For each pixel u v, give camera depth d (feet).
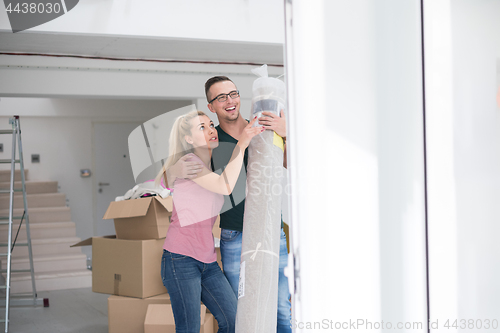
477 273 3.97
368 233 3.89
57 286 15.55
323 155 3.85
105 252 9.48
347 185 3.87
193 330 6.03
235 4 10.53
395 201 3.92
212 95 6.57
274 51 12.35
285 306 6.16
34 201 19.19
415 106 3.94
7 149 20.16
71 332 10.69
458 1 3.95
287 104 3.87
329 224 3.86
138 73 13.06
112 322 8.93
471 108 3.96
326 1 3.85
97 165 21.83
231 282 6.48
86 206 21.62
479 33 3.97
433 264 3.93
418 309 3.93
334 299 3.85
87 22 9.74
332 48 3.86
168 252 6.12
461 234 3.96
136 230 9.38
